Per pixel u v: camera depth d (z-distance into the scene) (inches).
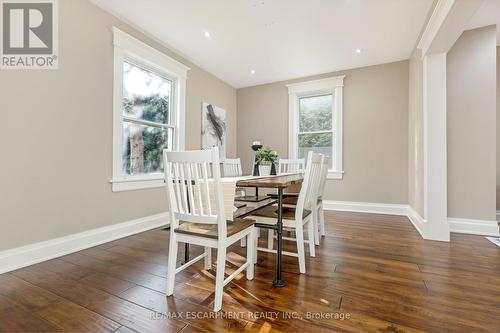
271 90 185.3
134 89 115.0
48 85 80.5
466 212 109.8
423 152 108.0
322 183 98.7
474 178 108.6
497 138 129.0
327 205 164.2
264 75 170.7
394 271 70.2
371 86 153.5
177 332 44.8
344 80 160.9
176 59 136.2
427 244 94.0
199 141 155.9
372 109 153.3
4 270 69.4
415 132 124.9
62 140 84.2
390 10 97.7
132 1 93.0
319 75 168.1
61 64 83.7
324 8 96.9
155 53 119.7
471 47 108.3
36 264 75.1
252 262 65.5
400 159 146.3
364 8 96.7
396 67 147.3
